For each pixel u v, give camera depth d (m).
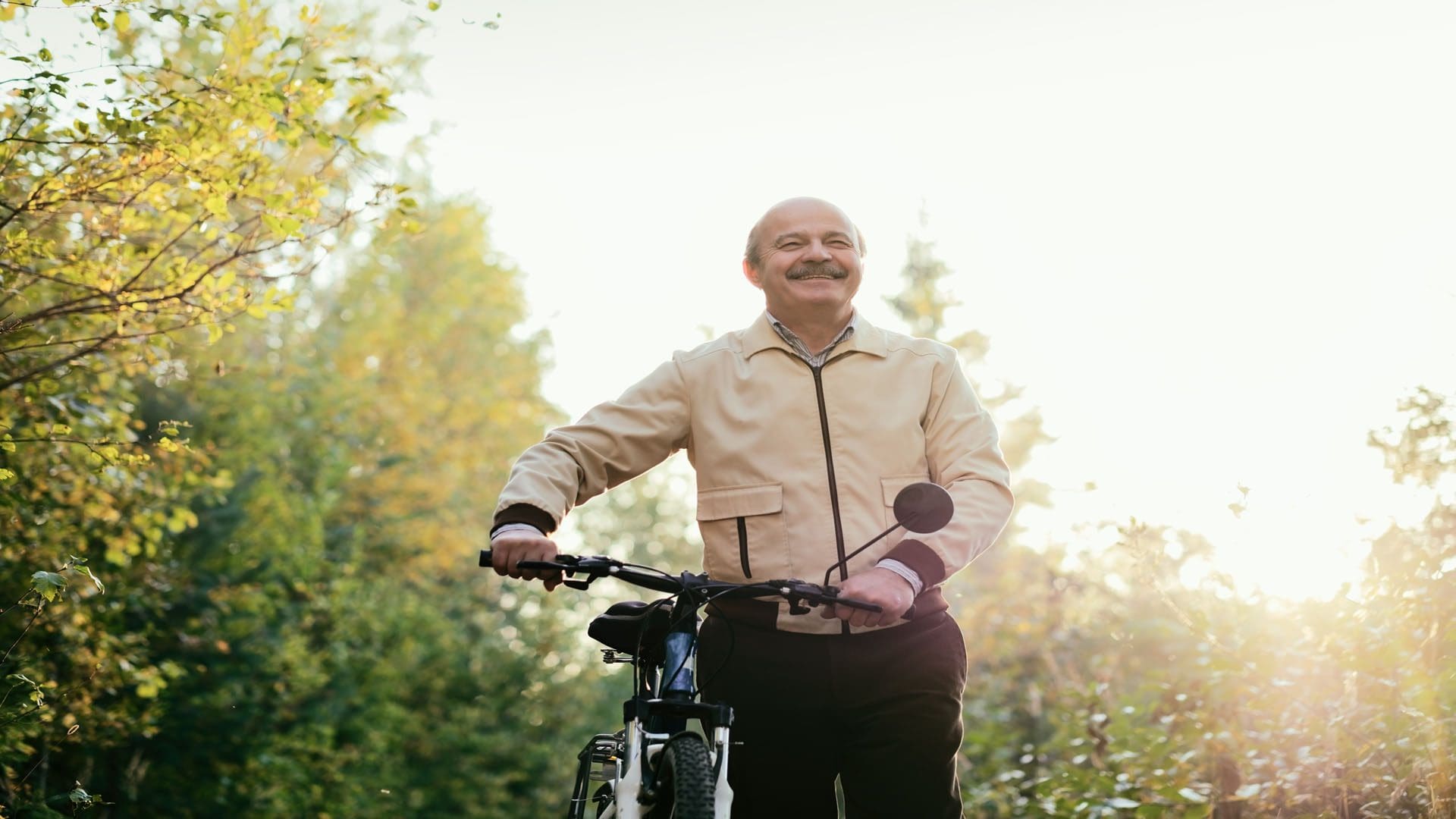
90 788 12.84
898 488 3.21
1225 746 5.18
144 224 5.30
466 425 24.53
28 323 5.23
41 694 5.53
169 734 13.91
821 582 3.12
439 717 25.41
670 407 3.33
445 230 25.45
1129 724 5.80
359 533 19.94
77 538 6.80
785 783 3.11
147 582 9.02
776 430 3.23
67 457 6.57
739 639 3.13
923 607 3.13
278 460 17.95
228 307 5.22
